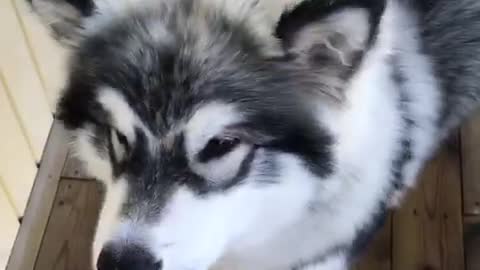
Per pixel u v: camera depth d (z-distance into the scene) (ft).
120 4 1.69
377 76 1.75
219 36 1.62
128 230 1.63
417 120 2.02
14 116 2.43
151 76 1.61
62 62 1.81
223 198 1.68
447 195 2.60
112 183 1.74
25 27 2.37
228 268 2.14
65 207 2.65
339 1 1.48
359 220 1.99
